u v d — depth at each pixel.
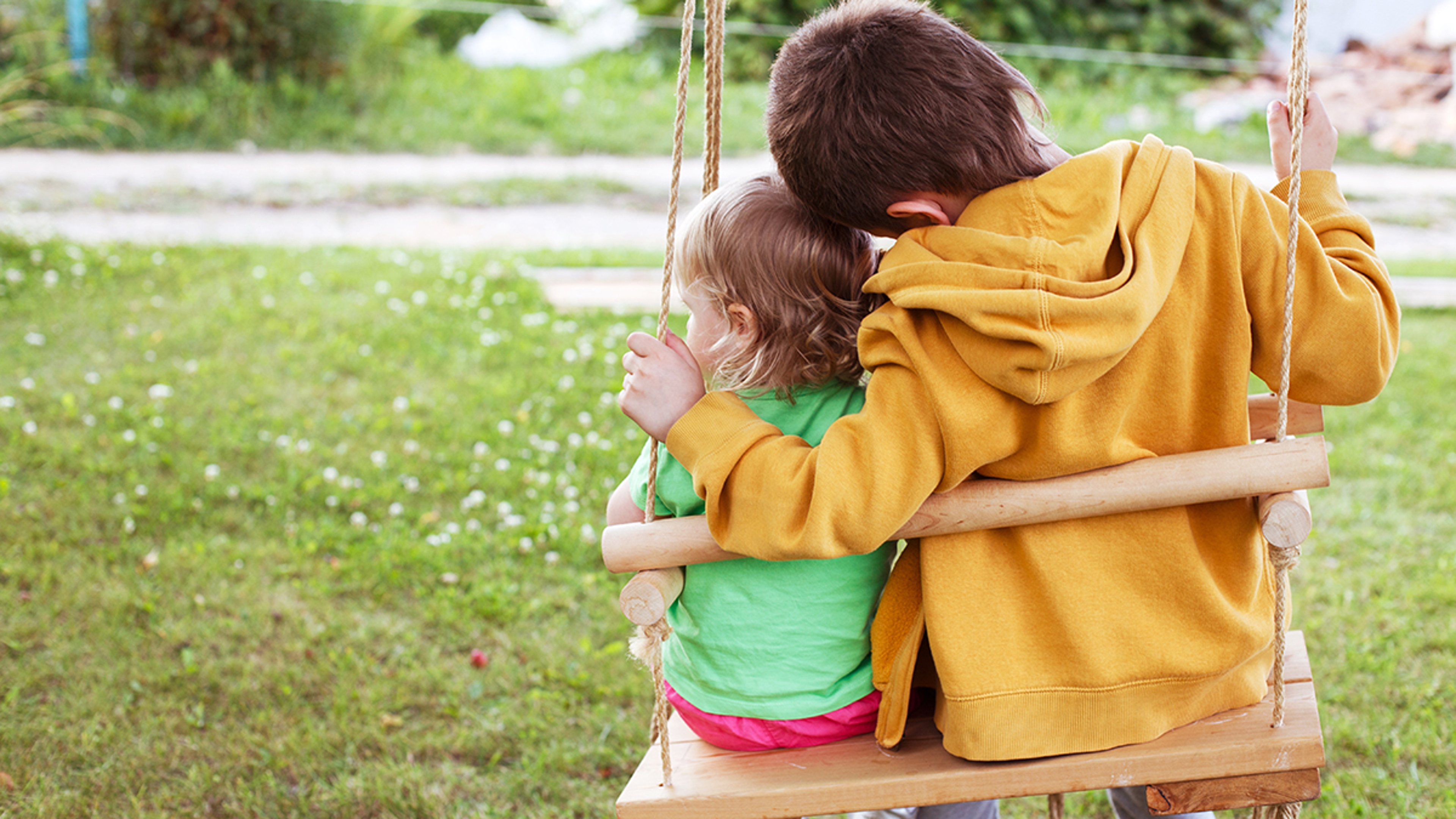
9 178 8.52
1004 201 1.50
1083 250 1.43
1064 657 1.60
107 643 3.20
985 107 1.52
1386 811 2.56
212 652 3.23
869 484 1.49
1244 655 1.62
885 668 1.72
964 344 1.46
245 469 4.32
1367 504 4.13
